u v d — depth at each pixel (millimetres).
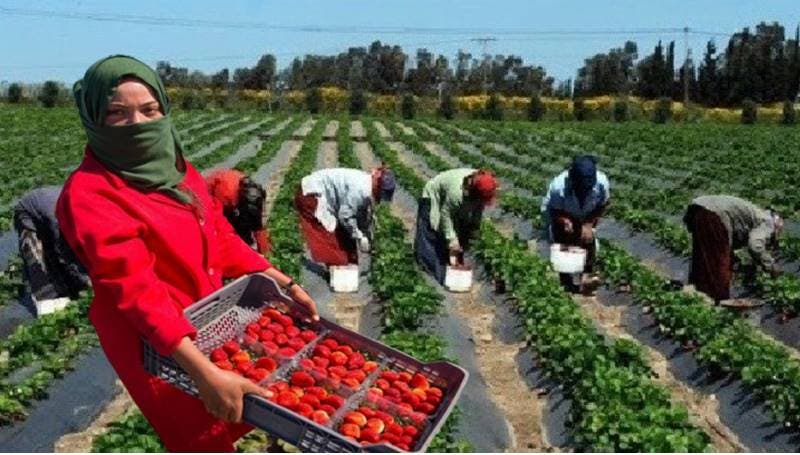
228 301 5539
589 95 124250
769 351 13141
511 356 14547
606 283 18109
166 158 5211
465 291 16562
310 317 5715
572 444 10852
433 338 13211
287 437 4621
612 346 13180
